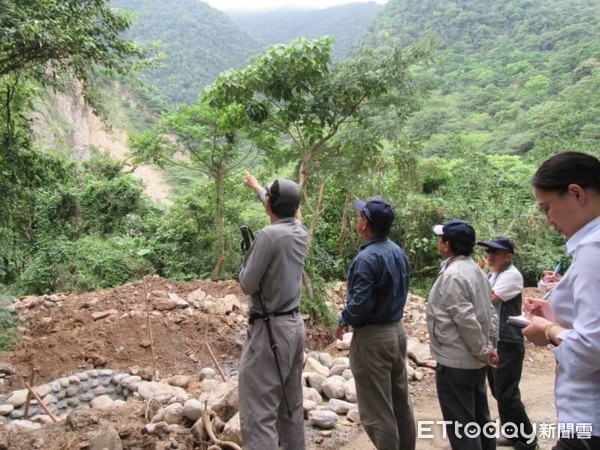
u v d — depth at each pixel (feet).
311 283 24.48
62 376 19.35
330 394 14.78
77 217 50.34
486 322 10.28
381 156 31.81
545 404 16.05
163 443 10.91
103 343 21.16
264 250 9.16
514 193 41.50
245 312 25.22
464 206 39.68
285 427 9.95
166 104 150.51
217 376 18.04
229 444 10.89
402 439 10.86
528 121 82.43
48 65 24.21
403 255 10.59
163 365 20.31
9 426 12.74
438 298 10.43
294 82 23.15
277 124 24.90
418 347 19.58
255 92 23.67
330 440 12.35
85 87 24.07
